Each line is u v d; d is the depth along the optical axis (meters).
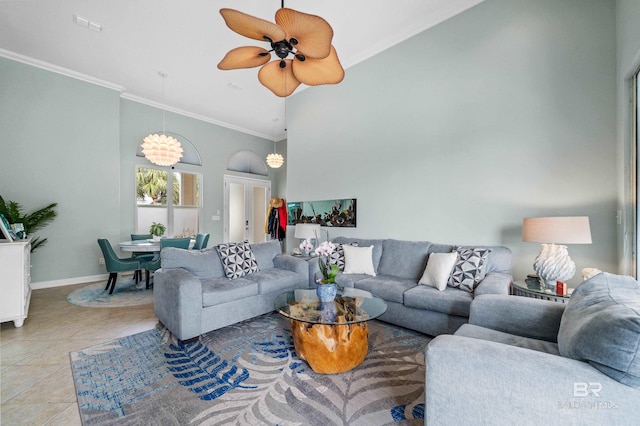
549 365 1.00
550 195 2.62
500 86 2.88
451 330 2.38
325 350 1.91
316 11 3.18
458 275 2.63
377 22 3.38
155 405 1.61
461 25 3.14
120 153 5.20
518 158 2.78
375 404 1.62
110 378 1.89
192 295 2.41
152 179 5.66
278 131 7.49
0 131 3.91
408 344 2.39
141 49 3.85
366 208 4.04
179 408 1.59
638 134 2.04
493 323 1.74
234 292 2.70
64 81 4.40
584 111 2.46
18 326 2.75
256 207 7.55
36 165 4.17
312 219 4.81
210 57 4.04
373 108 3.96
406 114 3.61
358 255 3.38
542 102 2.65
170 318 2.50
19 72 4.03
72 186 4.48
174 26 3.38
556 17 2.58
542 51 2.65
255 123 6.85
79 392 1.73
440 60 3.30
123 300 3.64
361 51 3.97
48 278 4.27
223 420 1.49
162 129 5.76
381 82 3.86
